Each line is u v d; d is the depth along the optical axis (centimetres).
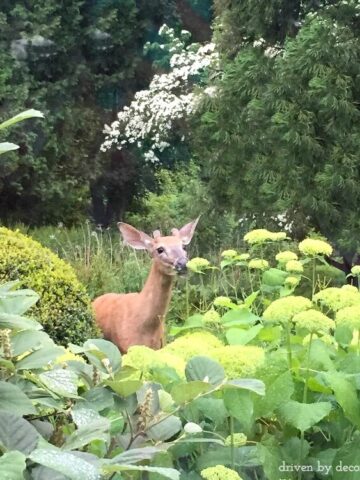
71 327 480
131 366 211
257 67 936
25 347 195
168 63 1432
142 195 1477
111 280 903
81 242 1180
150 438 191
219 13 1066
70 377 187
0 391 175
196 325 343
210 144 1048
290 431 241
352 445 226
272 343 293
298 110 885
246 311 331
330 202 892
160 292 559
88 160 1434
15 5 1388
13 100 1325
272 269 380
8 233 512
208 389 190
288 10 955
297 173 892
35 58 1377
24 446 159
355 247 902
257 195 980
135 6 1461
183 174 1415
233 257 446
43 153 1375
